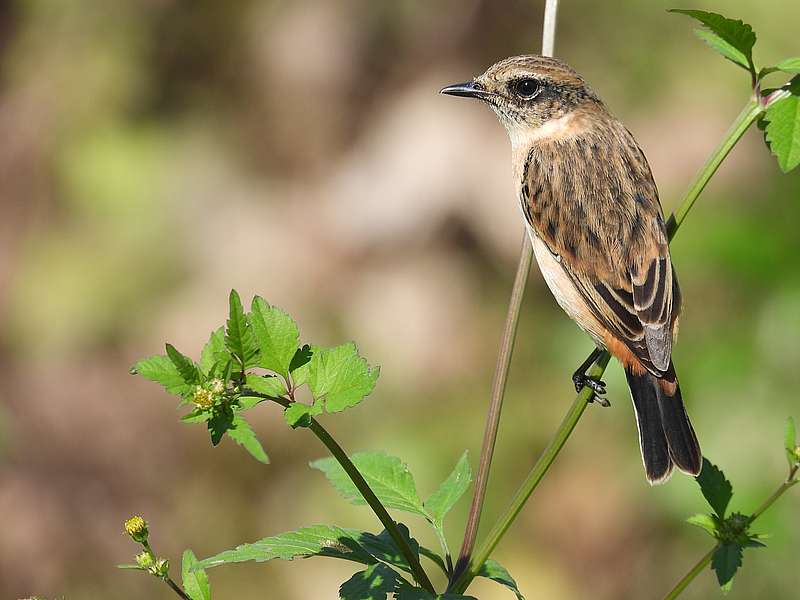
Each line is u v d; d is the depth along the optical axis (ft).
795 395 36.91
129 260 46.34
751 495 36.37
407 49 47.16
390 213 44.78
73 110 48.24
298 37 48.21
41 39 49.49
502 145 44.29
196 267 46.24
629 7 44.65
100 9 49.57
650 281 24.61
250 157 47.75
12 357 45.85
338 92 47.39
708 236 38.27
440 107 45.32
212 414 15.89
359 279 44.80
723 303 38.47
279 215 46.24
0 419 44.39
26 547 43.57
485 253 44.21
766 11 42.27
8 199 47.37
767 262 37.83
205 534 43.83
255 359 16.06
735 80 43.14
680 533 39.93
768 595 36.35
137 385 45.70
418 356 43.21
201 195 47.09
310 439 43.83
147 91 48.70
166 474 44.93
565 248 25.61
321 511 42.50
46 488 44.42
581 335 42.22
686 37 43.91
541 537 41.22
